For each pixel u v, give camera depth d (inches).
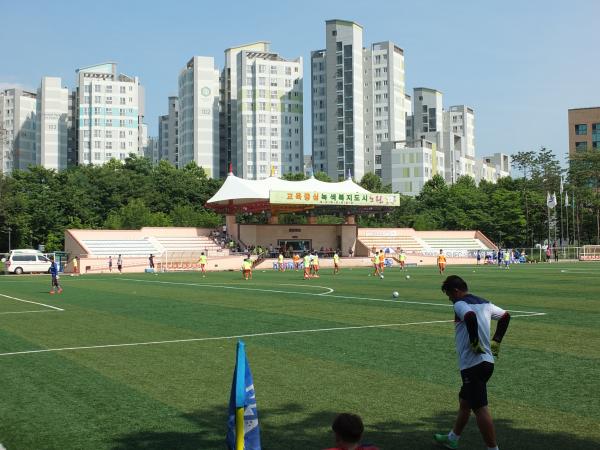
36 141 6663.4
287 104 5861.2
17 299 1085.8
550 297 1044.5
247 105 5772.6
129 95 6269.7
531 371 447.5
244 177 5733.3
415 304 937.5
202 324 716.7
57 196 3169.3
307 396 380.8
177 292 1232.2
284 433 311.7
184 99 5954.7
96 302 1015.0
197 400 374.9
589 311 831.1
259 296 1115.9
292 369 457.1
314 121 5787.4
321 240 3041.3
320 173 4128.9
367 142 5748.0
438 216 3860.7
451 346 554.9
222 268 2566.4
